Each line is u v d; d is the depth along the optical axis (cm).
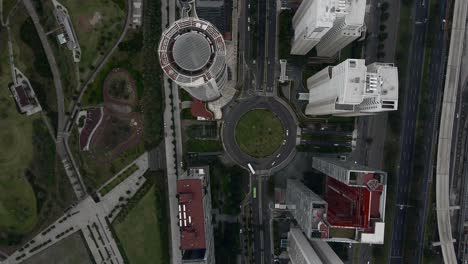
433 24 17912
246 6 18325
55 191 18588
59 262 18712
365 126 18562
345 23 13200
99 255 18712
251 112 18662
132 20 18275
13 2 18175
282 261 18788
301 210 14812
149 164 18650
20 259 18662
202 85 12669
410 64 18338
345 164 14988
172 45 12119
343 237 13112
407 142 18538
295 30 17362
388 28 18325
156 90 18175
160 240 18662
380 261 18675
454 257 18138
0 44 18162
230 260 18538
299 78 18600
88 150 18475
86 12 18150
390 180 18438
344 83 12056
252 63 18538
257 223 18825
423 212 18525
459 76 18475
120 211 18662
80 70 18325
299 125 18700
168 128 18675
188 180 15738
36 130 18388
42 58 18238
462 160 18625
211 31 12125
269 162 18738
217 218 18712
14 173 18425
